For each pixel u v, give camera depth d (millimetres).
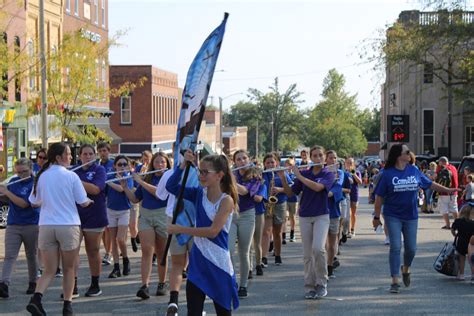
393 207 10852
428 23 38969
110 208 12523
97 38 40750
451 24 38156
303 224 10625
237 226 10711
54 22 34188
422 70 44156
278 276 12617
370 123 129125
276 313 9633
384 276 12570
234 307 7098
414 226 10961
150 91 53812
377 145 122125
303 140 127875
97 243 10656
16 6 27891
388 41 38938
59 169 9062
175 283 9070
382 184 10797
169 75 60281
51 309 9930
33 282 11008
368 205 34031
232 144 99625
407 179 10734
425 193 28484
